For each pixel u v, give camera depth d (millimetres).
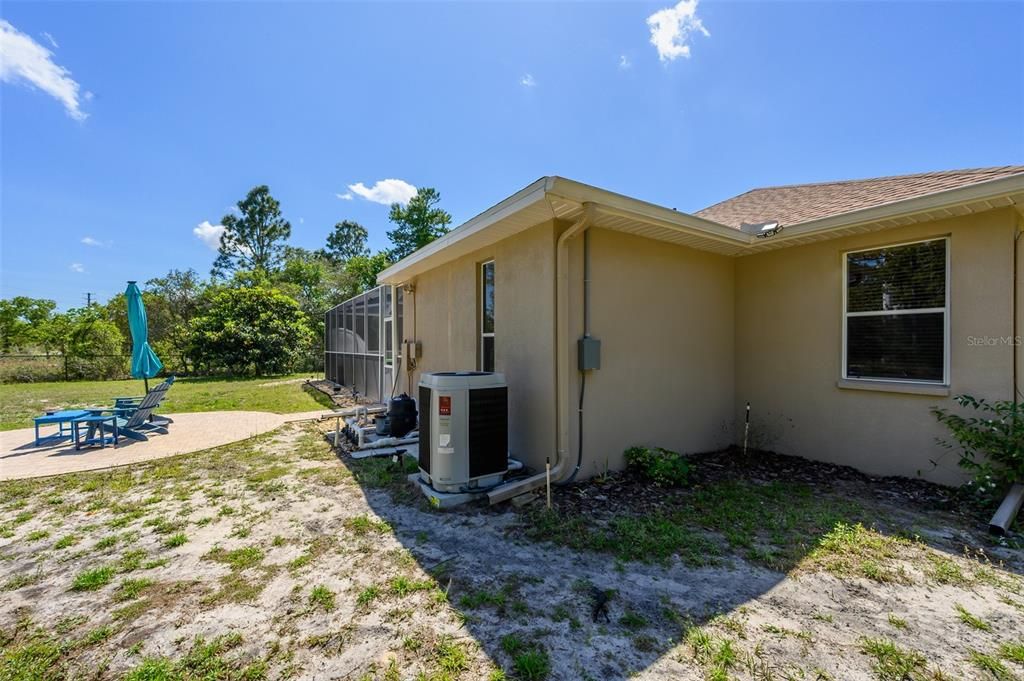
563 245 4461
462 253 6387
